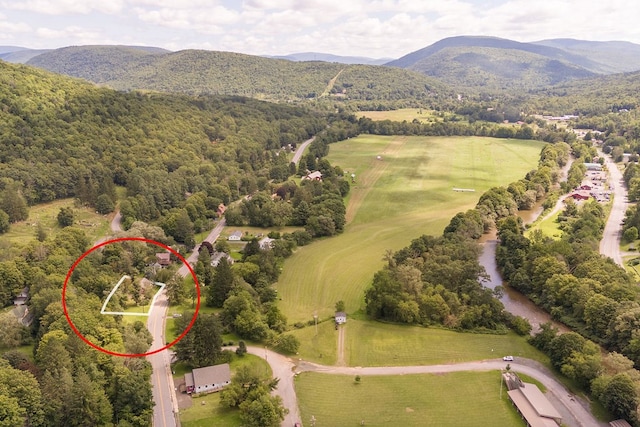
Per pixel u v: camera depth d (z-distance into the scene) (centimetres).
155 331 13112
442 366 11625
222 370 10956
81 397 9100
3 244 16075
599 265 14538
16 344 11406
